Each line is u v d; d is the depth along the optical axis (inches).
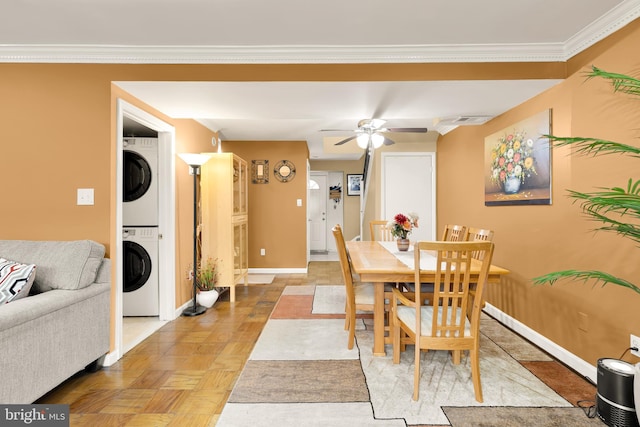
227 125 198.2
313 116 144.0
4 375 67.4
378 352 106.7
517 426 71.6
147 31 95.3
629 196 58.5
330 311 153.3
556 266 106.6
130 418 75.8
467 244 78.0
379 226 208.7
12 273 82.7
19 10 84.4
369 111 136.6
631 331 80.3
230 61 106.0
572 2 81.3
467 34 97.6
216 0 80.6
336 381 90.5
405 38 100.0
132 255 145.1
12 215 103.1
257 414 76.0
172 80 105.4
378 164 229.3
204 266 170.2
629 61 81.2
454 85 108.9
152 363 102.9
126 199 144.4
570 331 100.2
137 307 146.0
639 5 78.3
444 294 80.1
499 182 140.2
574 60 100.4
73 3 81.5
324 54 105.8
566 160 102.4
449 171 202.8
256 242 244.4
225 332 128.3
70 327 86.0
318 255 343.0
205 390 87.4
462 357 105.3
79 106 103.5
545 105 113.7
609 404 70.7
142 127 162.9
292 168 243.9
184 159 147.3
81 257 91.8
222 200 171.8
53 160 103.1
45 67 103.7
